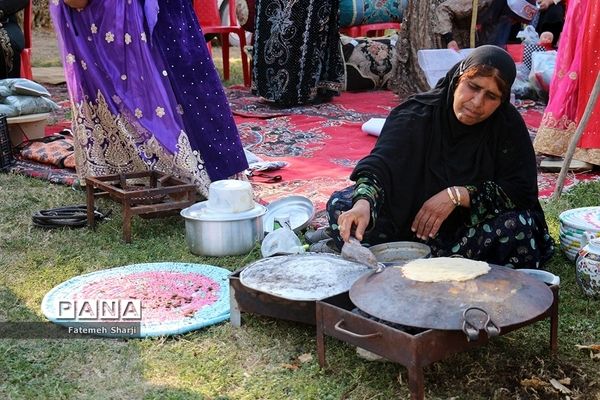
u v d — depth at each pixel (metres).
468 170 2.90
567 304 2.86
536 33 7.31
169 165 4.02
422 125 2.90
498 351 2.51
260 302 2.58
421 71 6.93
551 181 4.54
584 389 2.29
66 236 3.68
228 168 4.14
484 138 2.89
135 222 3.87
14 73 6.37
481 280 2.20
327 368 2.39
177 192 3.71
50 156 4.91
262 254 3.18
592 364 2.42
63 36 3.95
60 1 3.92
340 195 3.08
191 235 3.42
